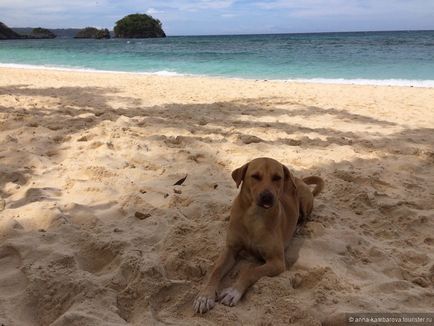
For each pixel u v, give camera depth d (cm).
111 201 175
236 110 381
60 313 109
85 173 204
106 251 134
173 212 163
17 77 629
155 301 112
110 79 620
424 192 199
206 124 320
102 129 275
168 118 337
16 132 265
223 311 108
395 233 158
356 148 264
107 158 222
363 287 121
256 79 675
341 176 211
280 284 116
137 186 189
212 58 1146
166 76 685
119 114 345
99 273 126
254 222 126
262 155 240
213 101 429
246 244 130
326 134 300
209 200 173
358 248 145
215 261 132
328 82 622
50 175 201
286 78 689
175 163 221
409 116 368
